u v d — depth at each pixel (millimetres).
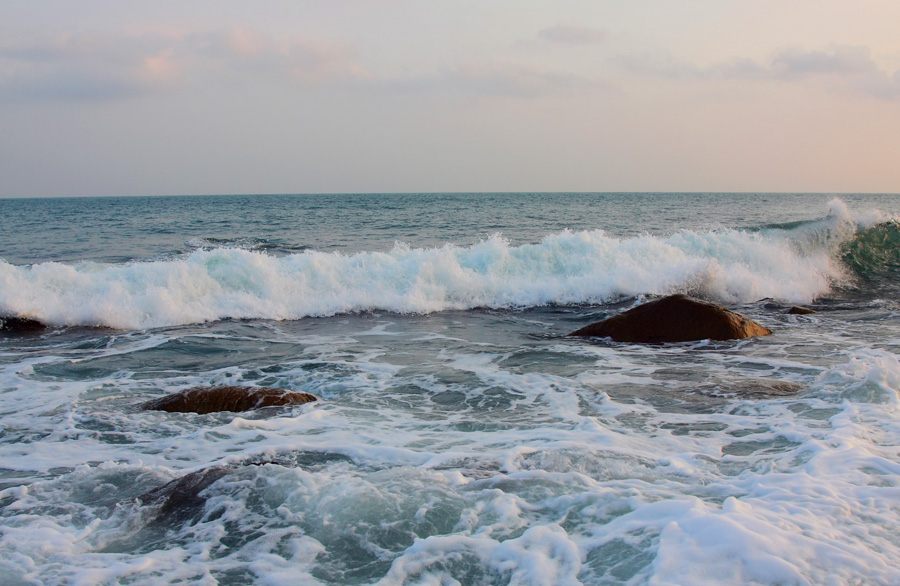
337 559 3523
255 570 3426
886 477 4402
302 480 4516
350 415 6664
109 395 7547
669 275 14633
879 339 10375
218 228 36875
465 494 4293
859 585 2945
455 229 33812
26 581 3285
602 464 4934
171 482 4574
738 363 8906
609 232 30656
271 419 6465
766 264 16328
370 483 4461
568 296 14508
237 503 4219
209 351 10070
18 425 6328
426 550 3543
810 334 10859
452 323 12539
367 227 36250
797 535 3418
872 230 17766
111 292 12828
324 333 11570
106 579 3326
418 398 7383
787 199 101375
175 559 3555
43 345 10523
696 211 53312
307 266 14883
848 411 6148
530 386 7844
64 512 4227
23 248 25219
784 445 5395
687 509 3793
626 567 3248
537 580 3193
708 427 6055
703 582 3004
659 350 9875
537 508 4062
